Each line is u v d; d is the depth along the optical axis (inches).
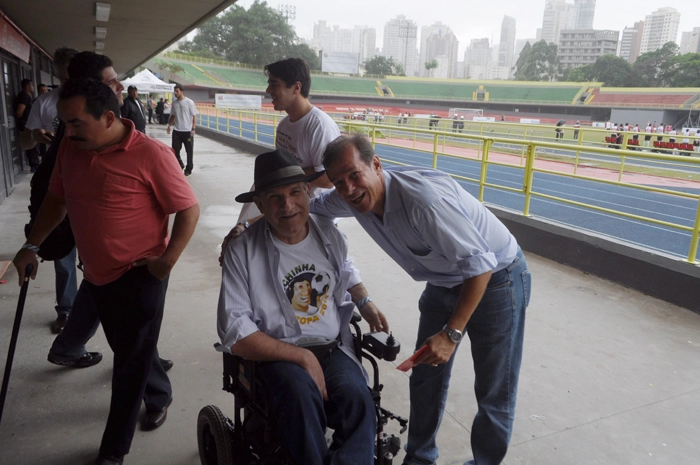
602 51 5905.5
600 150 201.9
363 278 195.0
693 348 142.9
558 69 5147.6
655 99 2486.5
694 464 98.8
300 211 76.5
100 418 109.5
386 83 3161.9
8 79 356.8
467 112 1926.7
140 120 177.5
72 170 87.1
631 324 157.3
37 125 146.7
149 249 91.4
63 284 142.4
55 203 96.7
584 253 205.2
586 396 120.0
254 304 78.2
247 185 385.1
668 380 127.3
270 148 554.3
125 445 94.2
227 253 79.7
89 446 100.8
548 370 130.8
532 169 233.6
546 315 162.9
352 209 84.8
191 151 422.0
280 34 4274.1
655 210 360.2
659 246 255.0
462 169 550.9
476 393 88.8
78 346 118.9
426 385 90.9
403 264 87.8
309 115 128.1
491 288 81.0
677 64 3858.3
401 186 74.5
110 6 344.5
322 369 77.9
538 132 1152.2
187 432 106.0
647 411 114.8
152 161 87.4
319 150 127.1
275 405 70.5
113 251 88.1
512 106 2743.6
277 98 127.1
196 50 4160.9
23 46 402.3
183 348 138.7
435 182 76.6
